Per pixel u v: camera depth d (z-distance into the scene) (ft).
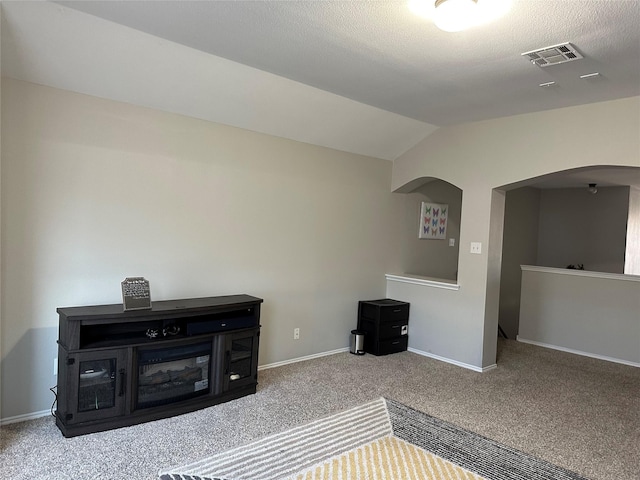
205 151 12.03
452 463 8.67
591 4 6.84
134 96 10.46
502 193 14.93
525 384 13.52
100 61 9.27
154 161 11.10
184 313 10.14
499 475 8.30
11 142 9.07
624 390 13.32
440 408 11.39
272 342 13.99
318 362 14.75
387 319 16.05
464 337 15.06
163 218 11.34
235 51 9.55
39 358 9.65
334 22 7.95
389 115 14.11
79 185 9.99
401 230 18.02
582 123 12.41
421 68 10.06
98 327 9.82
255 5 7.45
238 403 11.06
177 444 8.86
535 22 7.56
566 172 13.06
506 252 24.59
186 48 9.45
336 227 15.60
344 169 15.70
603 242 24.40
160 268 11.36
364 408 11.14
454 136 15.42
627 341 16.34
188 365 10.47
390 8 7.32
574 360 16.51
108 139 10.36
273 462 8.40
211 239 12.28
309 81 11.31
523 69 9.86
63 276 9.87
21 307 9.37
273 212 13.69
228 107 11.74
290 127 13.38
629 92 11.15
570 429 10.44
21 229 9.29
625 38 8.07
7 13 7.72
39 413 9.74
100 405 9.20
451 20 7.09
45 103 9.46
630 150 11.57
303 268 14.67
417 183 17.19
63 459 8.09
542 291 18.62
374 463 8.56
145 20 8.24
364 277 16.76
